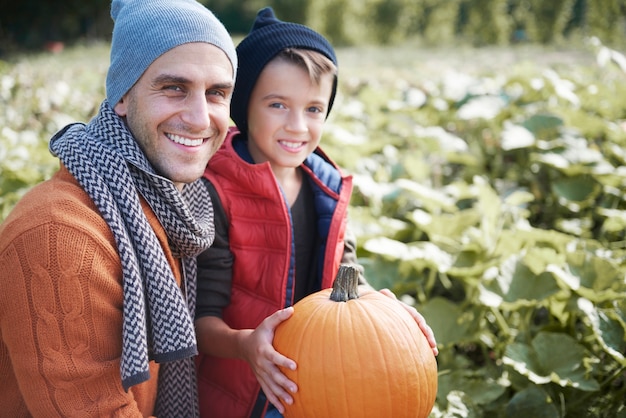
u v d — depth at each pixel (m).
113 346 1.69
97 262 1.61
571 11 31.53
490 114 5.03
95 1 25.09
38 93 5.98
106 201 1.65
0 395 1.79
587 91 5.79
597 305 2.85
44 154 4.41
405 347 1.88
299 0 29.12
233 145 2.36
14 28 24.55
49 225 1.57
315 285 2.38
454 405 2.45
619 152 4.39
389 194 4.09
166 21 1.70
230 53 1.80
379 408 1.83
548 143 4.52
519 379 2.69
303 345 1.87
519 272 2.90
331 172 2.39
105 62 13.68
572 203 4.14
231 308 2.25
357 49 24.59
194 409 2.07
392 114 5.77
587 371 2.57
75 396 1.64
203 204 2.04
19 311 1.58
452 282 3.89
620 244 3.91
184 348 1.71
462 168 5.42
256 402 2.22
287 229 2.16
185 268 2.01
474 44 30.23
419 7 33.53
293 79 2.17
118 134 1.72
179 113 1.74
